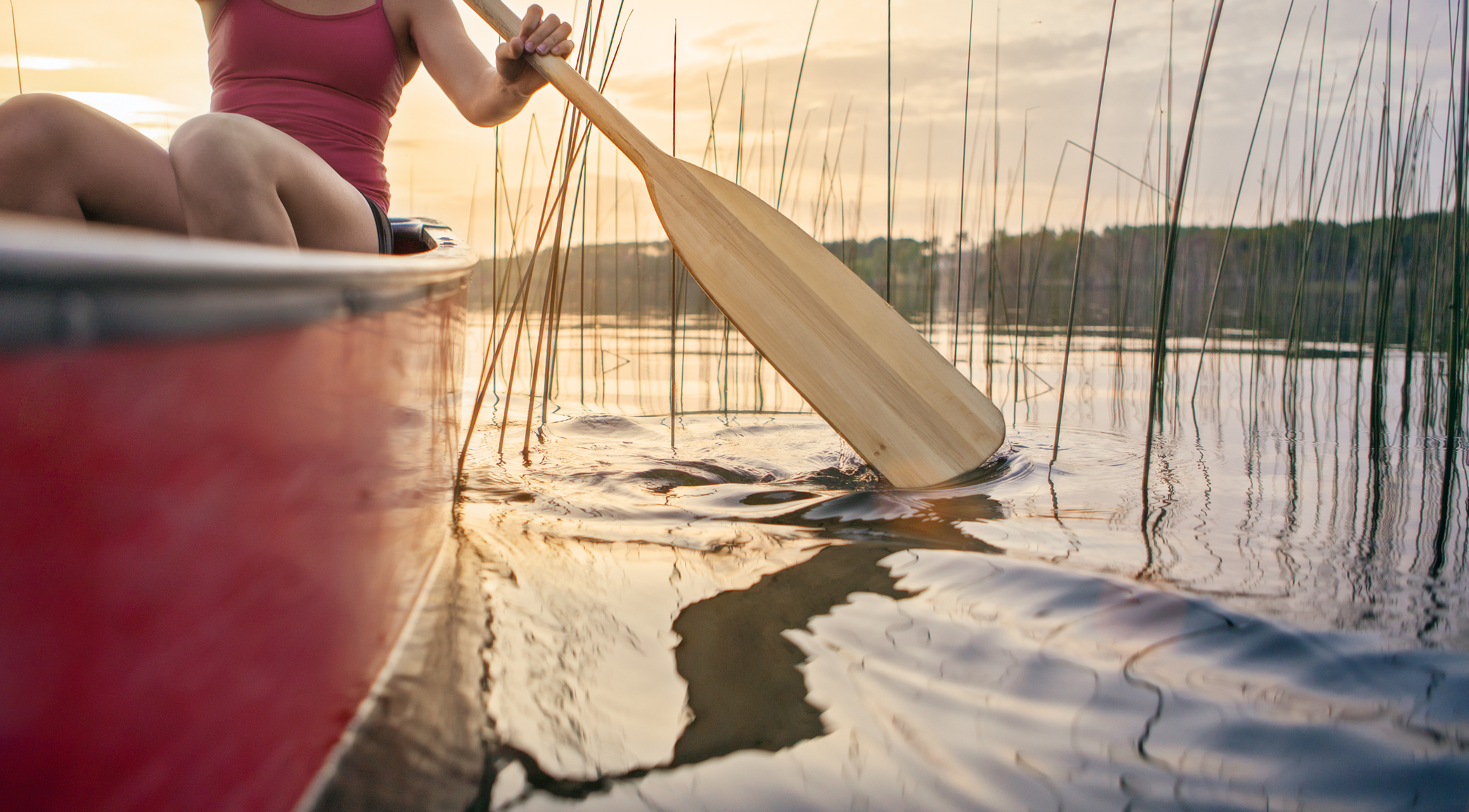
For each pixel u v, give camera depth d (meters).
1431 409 2.71
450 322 1.16
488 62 1.58
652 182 1.75
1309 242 3.04
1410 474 1.83
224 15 1.34
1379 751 0.71
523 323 2.08
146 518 0.39
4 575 0.32
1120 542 1.29
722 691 0.81
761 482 1.76
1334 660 0.87
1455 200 1.96
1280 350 4.20
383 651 0.78
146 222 0.94
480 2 1.59
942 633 0.94
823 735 0.73
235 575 0.47
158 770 0.41
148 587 0.39
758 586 1.09
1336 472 1.85
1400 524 1.41
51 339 0.31
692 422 2.62
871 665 0.87
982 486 1.70
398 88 1.49
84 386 0.34
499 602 1.01
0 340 0.29
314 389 0.58
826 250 1.84
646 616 0.99
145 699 0.40
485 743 0.70
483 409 2.92
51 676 0.34
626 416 2.75
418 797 0.62
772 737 0.73
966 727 0.75
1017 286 3.62
